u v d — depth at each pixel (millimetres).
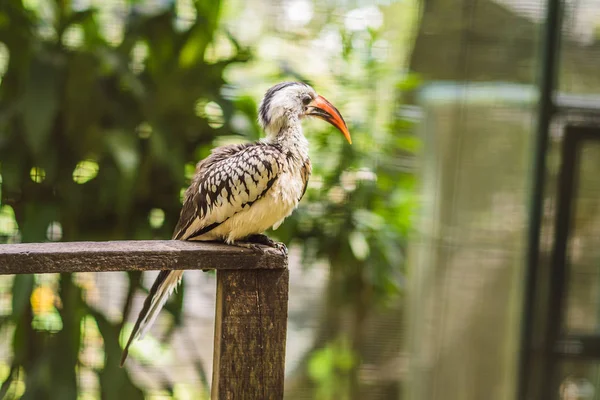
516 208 5441
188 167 5105
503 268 5543
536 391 5234
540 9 5254
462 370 5730
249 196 3000
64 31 4820
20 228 4793
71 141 4828
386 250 5516
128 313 5012
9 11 4691
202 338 5586
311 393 6227
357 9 5848
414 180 6023
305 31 5820
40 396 4727
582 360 5191
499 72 5477
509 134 5441
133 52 5031
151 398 5328
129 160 4641
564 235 5176
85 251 2459
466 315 5723
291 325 6141
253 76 5449
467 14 5621
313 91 3361
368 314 6180
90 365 5176
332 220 5410
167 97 4930
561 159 5129
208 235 3174
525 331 5223
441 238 5863
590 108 5070
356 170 5504
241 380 2582
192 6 5105
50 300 4984
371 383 6211
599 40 5043
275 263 2572
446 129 5848
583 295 5191
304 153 3227
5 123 4582
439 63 5895
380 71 5801
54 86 4566
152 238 4914
